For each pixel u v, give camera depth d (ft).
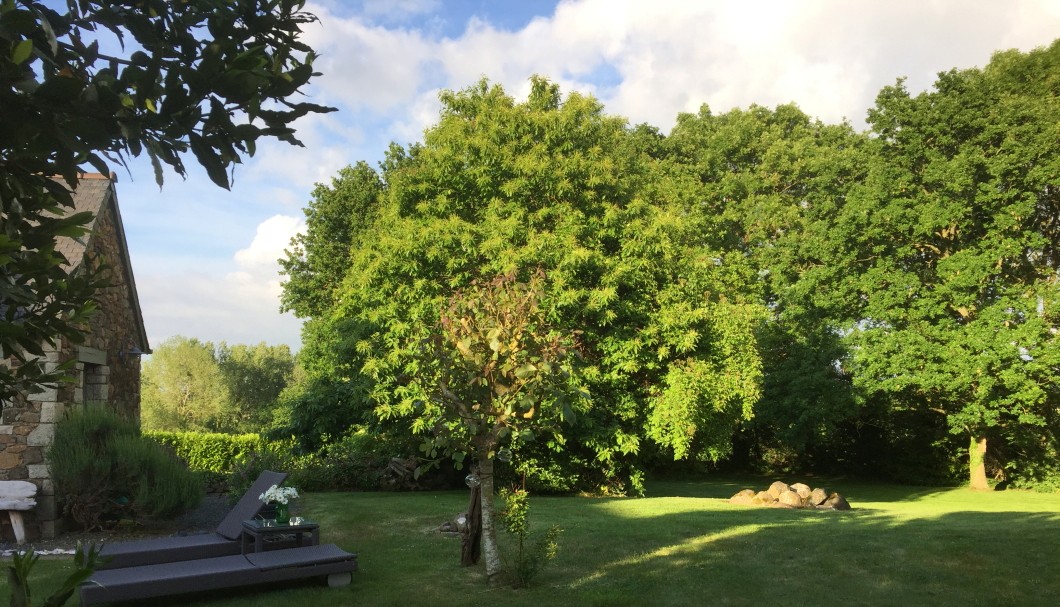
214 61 5.51
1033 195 67.72
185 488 35.35
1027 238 69.72
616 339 50.21
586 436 51.06
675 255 55.36
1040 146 66.18
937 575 23.26
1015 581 22.41
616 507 40.63
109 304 42.75
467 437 23.09
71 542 31.94
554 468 53.67
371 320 54.03
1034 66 73.05
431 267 50.52
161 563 22.39
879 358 74.49
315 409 60.85
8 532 32.30
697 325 53.47
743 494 45.39
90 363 39.91
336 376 65.87
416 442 54.80
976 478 85.20
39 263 6.98
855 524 32.94
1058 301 67.82
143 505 33.94
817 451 106.52
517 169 51.60
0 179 6.56
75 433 33.73
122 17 6.36
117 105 5.31
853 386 81.56
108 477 33.94
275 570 21.33
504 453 23.02
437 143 55.83
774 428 99.55
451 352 22.27
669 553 26.94
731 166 98.78
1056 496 77.51
